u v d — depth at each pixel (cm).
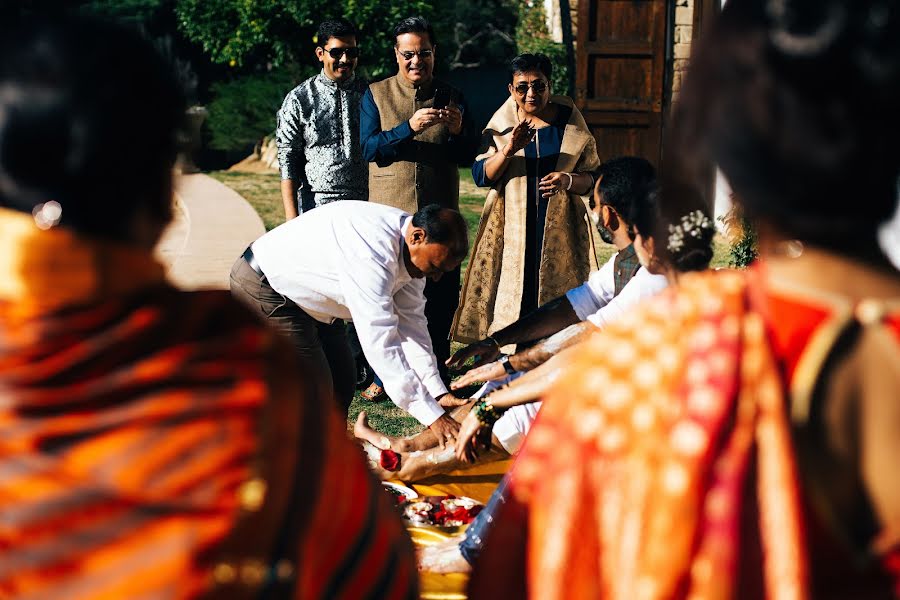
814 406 105
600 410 112
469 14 2184
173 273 799
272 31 1249
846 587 107
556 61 1301
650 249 262
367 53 1207
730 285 111
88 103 105
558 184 504
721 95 110
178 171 117
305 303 373
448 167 534
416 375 356
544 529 116
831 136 104
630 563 108
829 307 107
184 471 102
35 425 101
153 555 101
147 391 103
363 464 120
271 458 105
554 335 307
